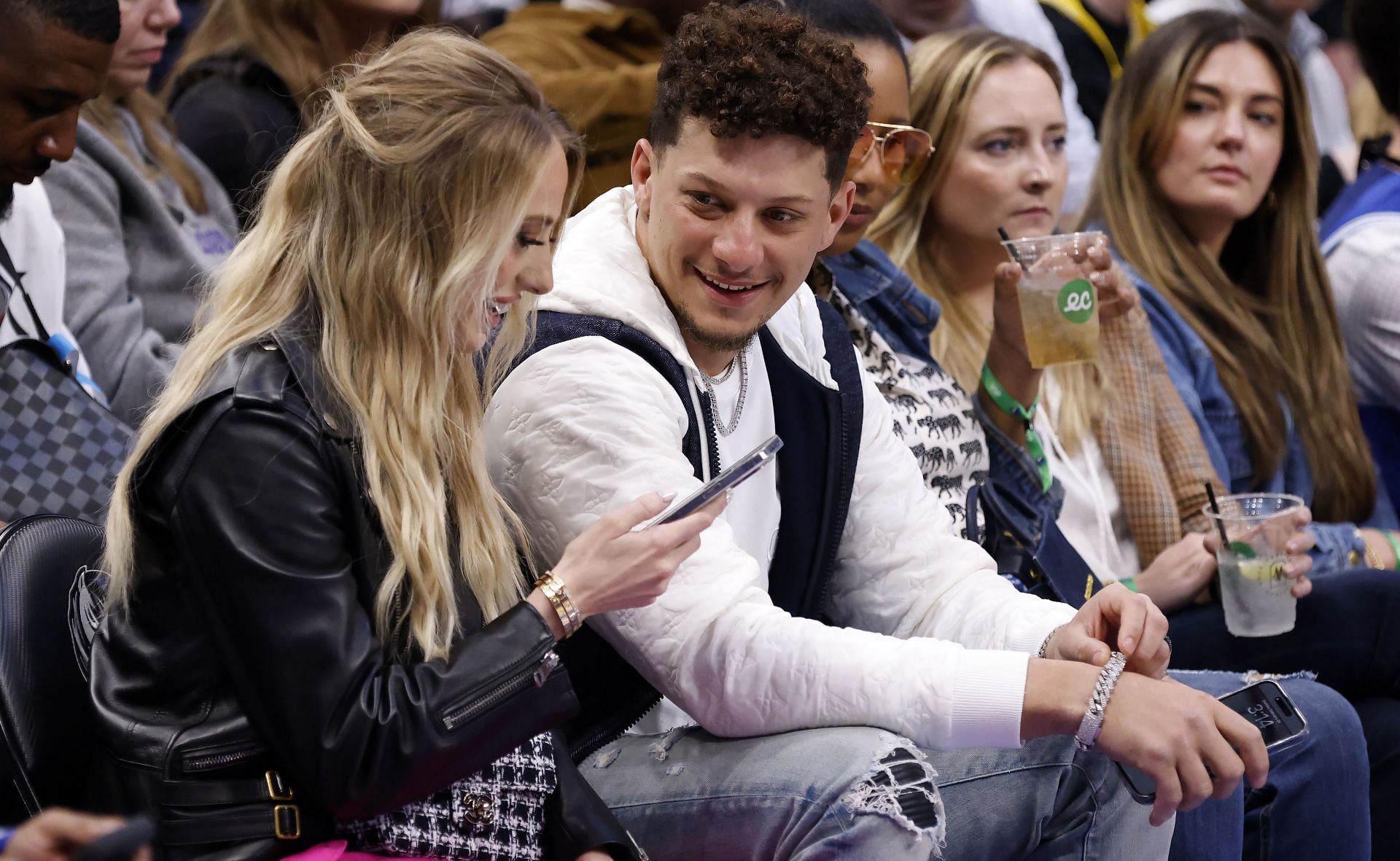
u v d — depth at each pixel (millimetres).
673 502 6059
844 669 6059
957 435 8828
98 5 6883
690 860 6211
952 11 15203
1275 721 6652
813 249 6594
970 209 10008
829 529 7414
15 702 5668
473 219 5699
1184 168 11375
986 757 6578
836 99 6301
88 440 7211
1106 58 16141
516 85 5867
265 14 10742
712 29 6320
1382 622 9141
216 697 5582
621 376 6414
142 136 10078
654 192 6621
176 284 9758
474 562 5926
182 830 5438
